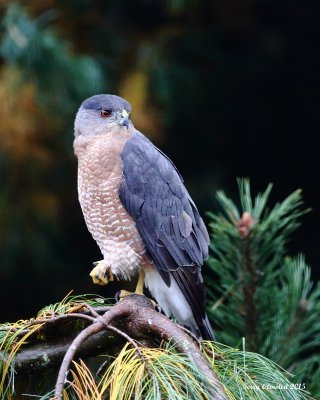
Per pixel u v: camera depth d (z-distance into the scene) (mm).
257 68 13789
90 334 4969
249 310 6332
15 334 5328
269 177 14664
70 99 11336
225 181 13875
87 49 12148
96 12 12297
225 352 5078
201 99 12969
